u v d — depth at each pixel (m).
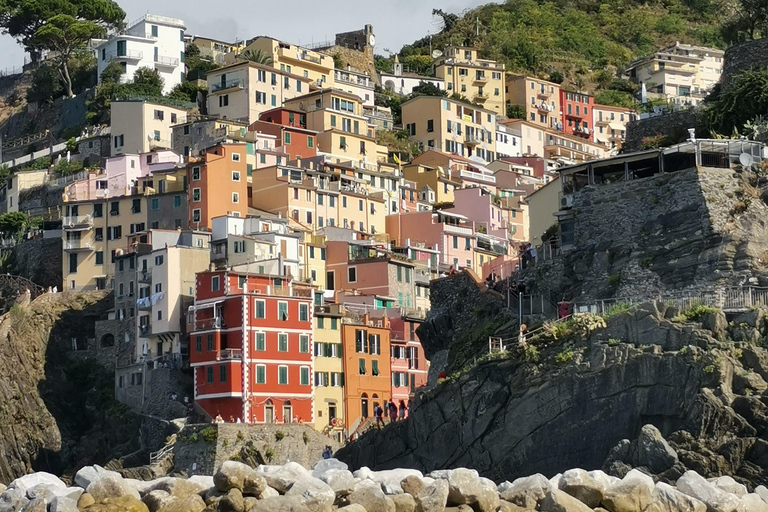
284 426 162.00
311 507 45.47
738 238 100.31
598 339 96.56
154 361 183.00
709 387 89.94
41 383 191.25
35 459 184.50
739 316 94.44
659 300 97.19
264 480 46.16
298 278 188.25
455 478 48.69
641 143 139.25
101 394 189.75
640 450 87.56
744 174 104.25
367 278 194.62
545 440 96.50
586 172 111.31
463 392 102.31
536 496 49.72
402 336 183.38
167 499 45.69
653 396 92.56
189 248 188.25
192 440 161.12
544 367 97.69
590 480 50.25
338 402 172.75
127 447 178.50
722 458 86.31
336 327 174.88
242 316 168.12
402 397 180.12
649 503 50.22
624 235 105.62
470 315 118.75
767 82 125.06
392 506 47.09
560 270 108.62
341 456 111.12
